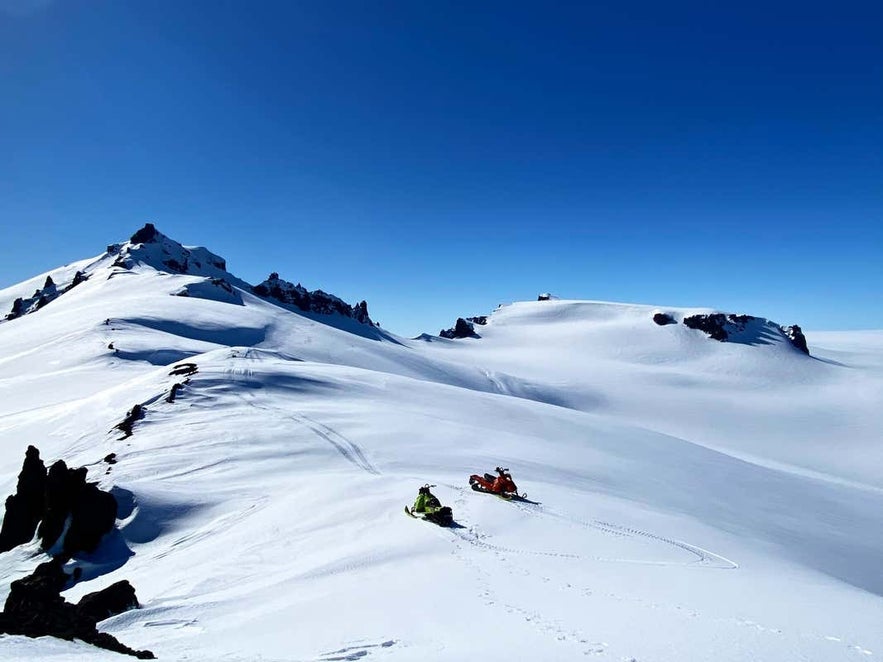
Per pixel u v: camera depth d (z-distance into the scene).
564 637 8.95
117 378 62.56
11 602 11.20
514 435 42.91
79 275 172.00
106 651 8.64
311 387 45.88
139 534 22.02
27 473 25.66
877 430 113.44
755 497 41.19
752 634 9.34
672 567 15.91
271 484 26.38
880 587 25.45
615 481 34.59
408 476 27.22
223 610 12.62
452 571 14.16
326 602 12.10
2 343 92.44
